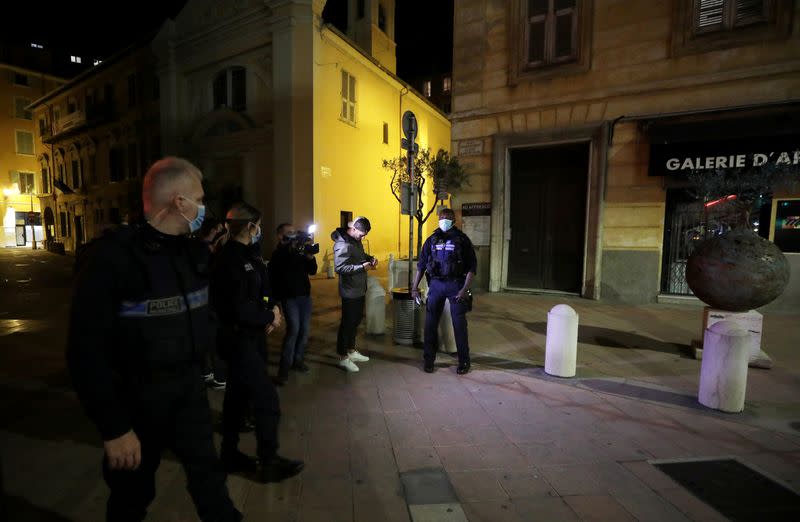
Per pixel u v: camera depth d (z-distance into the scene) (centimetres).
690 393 427
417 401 407
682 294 888
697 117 838
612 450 318
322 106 1476
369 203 1808
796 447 323
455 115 1091
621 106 907
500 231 1052
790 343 593
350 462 301
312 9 1399
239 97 1653
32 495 264
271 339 636
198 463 184
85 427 358
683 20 840
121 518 172
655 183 879
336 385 446
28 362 543
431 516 243
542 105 984
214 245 428
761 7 782
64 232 3177
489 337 638
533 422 364
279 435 339
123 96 2333
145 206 173
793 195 762
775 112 778
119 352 162
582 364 514
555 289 1025
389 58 2117
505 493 266
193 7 1708
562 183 1009
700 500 259
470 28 1061
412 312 594
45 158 3331
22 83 3469
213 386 446
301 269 453
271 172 1549
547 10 966
